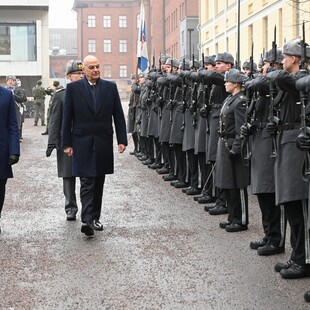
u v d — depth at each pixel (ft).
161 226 29.40
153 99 44.57
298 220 21.13
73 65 30.60
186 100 36.37
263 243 24.86
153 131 47.32
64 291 20.33
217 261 23.40
